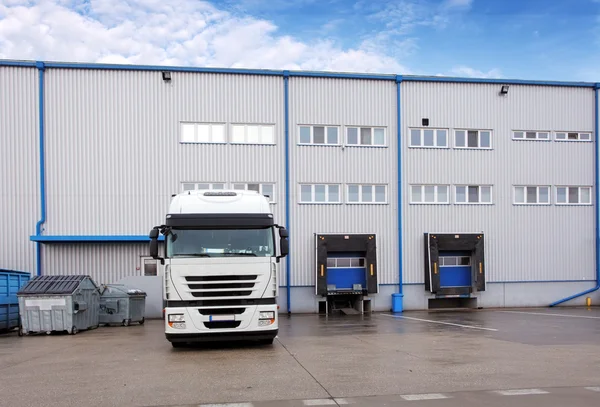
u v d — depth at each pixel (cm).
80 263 2461
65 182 2492
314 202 2659
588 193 2880
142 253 2492
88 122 2525
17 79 2484
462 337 1472
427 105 2792
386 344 1330
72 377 939
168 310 1193
